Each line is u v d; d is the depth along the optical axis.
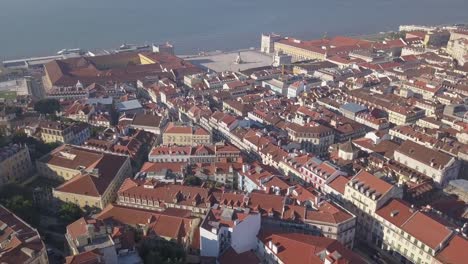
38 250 192.75
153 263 199.25
